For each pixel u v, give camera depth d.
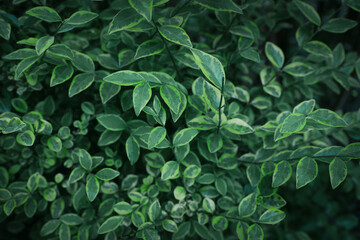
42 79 0.48
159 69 0.48
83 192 0.47
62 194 0.53
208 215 0.49
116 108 0.49
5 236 0.58
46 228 0.47
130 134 0.45
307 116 0.39
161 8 0.52
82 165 0.44
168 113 0.47
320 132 0.56
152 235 0.43
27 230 0.59
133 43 0.47
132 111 0.49
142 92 0.37
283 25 0.63
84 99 0.51
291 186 0.74
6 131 0.40
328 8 0.79
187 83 0.48
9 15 0.44
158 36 0.45
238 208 0.44
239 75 0.58
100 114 0.46
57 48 0.41
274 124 0.43
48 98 0.49
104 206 0.48
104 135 0.46
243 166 0.54
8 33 0.41
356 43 0.80
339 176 0.39
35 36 0.50
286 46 0.82
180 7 0.46
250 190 0.47
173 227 0.44
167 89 0.38
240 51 0.49
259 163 0.47
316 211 0.82
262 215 0.42
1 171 0.49
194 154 0.46
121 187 0.48
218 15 0.49
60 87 0.50
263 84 0.52
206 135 0.47
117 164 0.49
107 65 0.47
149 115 0.46
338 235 0.81
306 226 0.80
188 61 0.45
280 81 0.75
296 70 0.50
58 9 0.49
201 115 0.46
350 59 0.59
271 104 0.55
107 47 0.47
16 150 0.50
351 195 0.85
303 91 0.57
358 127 0.54
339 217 0.83
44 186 0.48
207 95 0.40
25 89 0.47
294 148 0.52
